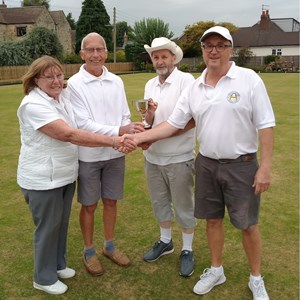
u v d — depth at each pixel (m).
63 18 48.28
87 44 2.79
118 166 3.05
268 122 2.41
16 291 2.89
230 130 2.46
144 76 30.09
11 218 4.12
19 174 2.66
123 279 3.05
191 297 2.81
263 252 3.38
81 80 2.86
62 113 2.64
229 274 3.07
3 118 10.19
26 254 3.40
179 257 3.35
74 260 3.33
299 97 13.90
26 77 2.51
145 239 3.67
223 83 2.44
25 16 42.78
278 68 36.50
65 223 2.91
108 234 3.24
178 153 2.98
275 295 2.82
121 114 3.02
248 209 2.60
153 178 3.19
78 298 2.82
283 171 5.54
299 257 3.30
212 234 2.84
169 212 3.28
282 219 4.02
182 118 2.73
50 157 2.56
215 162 2.60
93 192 2.98
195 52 42.78
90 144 2.58
